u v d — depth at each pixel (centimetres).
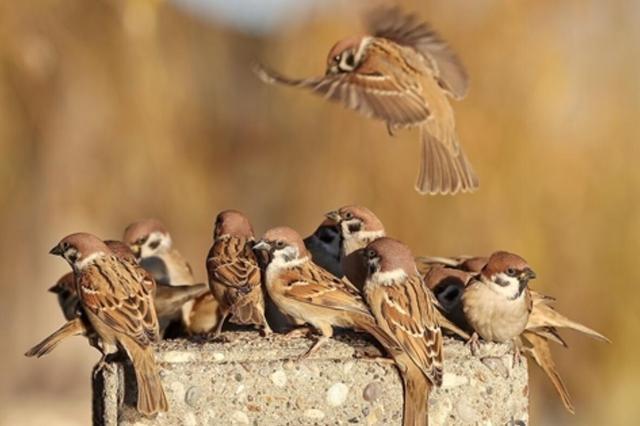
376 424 712
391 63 803
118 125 1627
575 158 1538
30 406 1705
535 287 1545
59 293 919
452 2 1530
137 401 695
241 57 1692
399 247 752
